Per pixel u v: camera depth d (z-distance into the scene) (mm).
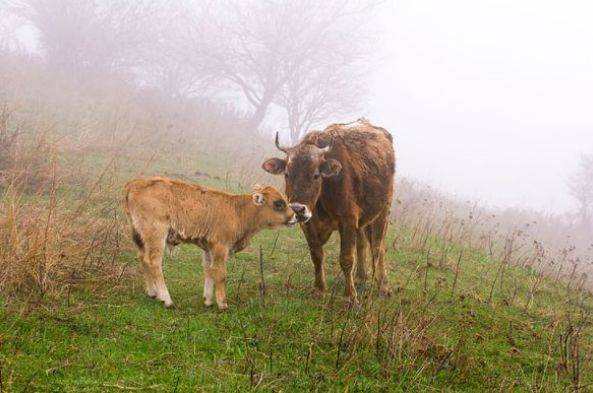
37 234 6527
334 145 7645
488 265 10375
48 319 5695
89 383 4707
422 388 5688
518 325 7660
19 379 4598
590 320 8367
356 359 5906
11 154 10078
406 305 7703
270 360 5555
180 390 4848
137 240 6617
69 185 10242
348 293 7523
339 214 7469
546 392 5941
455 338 6910
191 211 6609
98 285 6637
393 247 10281
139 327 5895
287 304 7008
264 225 7078
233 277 7969
